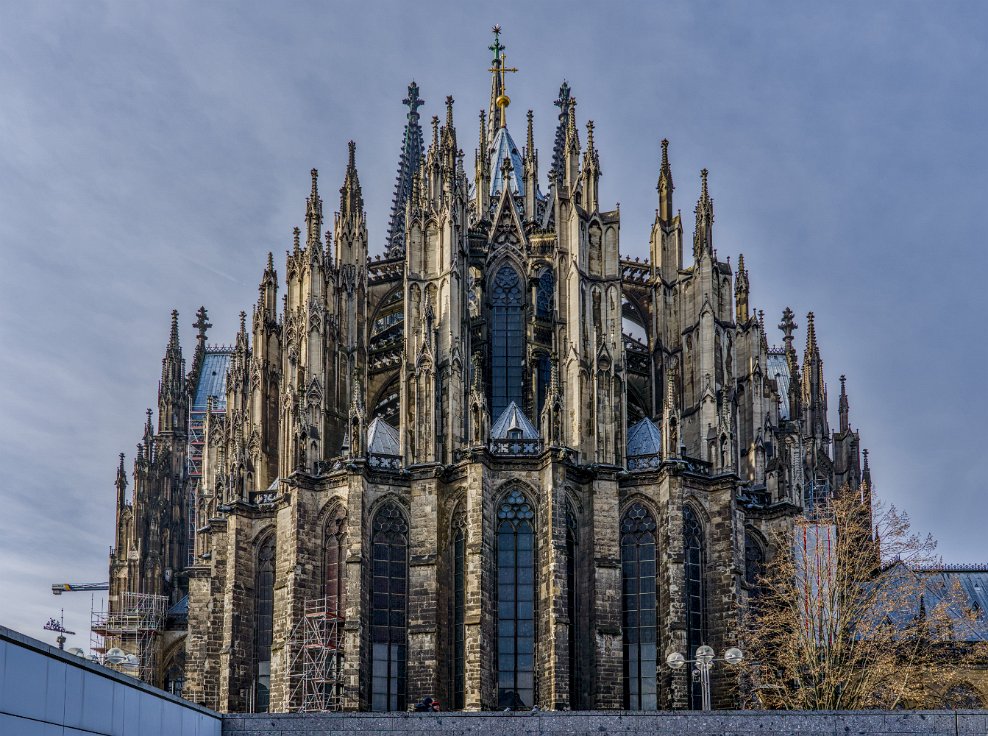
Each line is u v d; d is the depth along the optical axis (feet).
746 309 387.14
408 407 342.85
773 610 329.93
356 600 323.98
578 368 345.72
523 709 322.34
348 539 329.11
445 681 327.67
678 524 332.80
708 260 372.38
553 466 326.65
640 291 397.80
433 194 356.59
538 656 323.16
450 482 337.72
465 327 354.54
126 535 456.86
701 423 362.74
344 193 383.24
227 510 356.38
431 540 331.77
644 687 332.19
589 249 355.97
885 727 226.38
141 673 433.07
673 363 378.94
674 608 327.47
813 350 477.77
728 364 368.68
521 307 380.99
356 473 331.36
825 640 310.86
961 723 225.56
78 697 161.07
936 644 344.69
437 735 232.73
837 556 318.45
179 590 462.60
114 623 436.76
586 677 329.52
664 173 390.83
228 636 347.36
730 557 338.54
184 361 488.44
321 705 325.62
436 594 328.29
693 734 229.86
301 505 339.36
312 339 356.79
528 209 394.32
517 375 377.09
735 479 342.64
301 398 353.51
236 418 377.09
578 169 360.89
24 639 143.64
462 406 346.13
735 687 328.29
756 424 376.48
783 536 356.59
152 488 462.60
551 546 322.34
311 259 361.71
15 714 141.18
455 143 363.35
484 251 382.42
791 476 365.81
